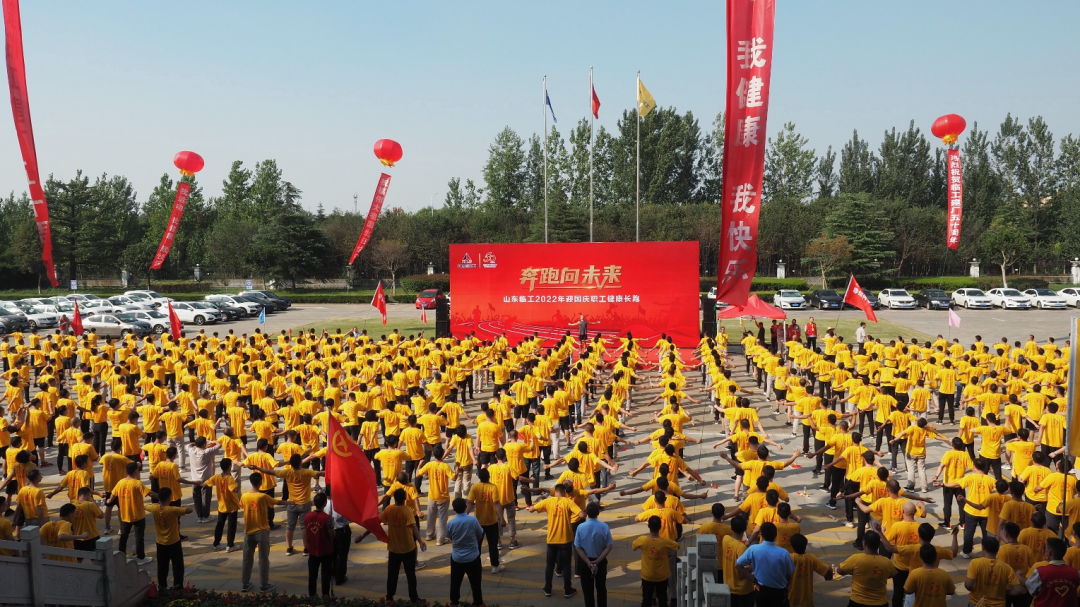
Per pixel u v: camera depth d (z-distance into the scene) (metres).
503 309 32.56
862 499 10.55
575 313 32.12
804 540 8.12
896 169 83.50
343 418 16.23
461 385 22.78
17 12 18.50
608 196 88.19
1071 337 8.80
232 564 11.38
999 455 13.44
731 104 12.47
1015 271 68.69
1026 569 8.12
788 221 71.88
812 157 90.81
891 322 42.66
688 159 92.31
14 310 43.34
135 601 9.63
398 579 10.71
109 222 71.88
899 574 8.66
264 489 11.78
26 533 8.45
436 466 11.99
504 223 79.50
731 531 8.89
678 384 18.42
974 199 80.00
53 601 8.66
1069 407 8.84
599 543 9.18
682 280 31.59
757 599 7.99
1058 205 74.88
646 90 35.41
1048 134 77.38
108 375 20.41
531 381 18.91
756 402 23.03
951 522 12.73
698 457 17.06
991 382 16.80
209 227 91.19
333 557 10.27
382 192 39.34
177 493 11.73
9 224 85.19
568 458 12.59
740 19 12.38
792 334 28.84
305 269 68.69
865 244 64.19
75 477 11.39
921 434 14.09
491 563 10.98
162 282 71.50
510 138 90.81
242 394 18.67
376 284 74.38
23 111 18.70
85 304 46.97
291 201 90.38
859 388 16.88
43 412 15.96
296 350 24.78
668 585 9.62
